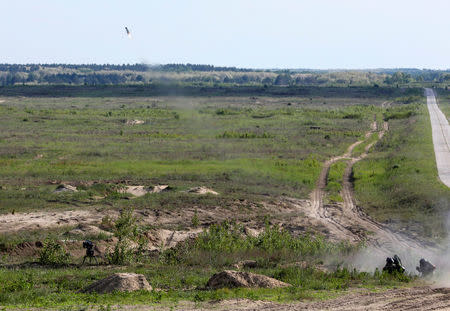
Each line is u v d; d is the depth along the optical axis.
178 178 69.62
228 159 86.06
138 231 40.66
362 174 74.69
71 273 29.66
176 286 27.02
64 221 45.50
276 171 76.62
